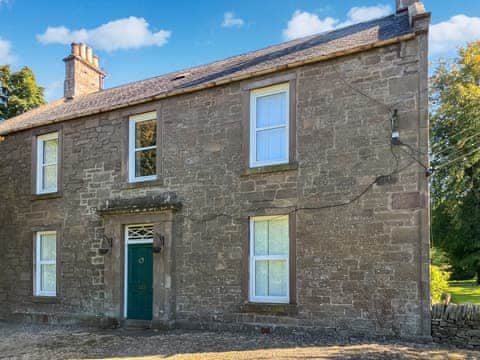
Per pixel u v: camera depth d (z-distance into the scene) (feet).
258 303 30.48
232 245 32.19
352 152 28.73
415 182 26.55
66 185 41.16
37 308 41.42
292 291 29.43
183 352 25.36
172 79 42.91
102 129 39.81
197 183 34.32
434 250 76.89
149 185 36.40
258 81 32.68
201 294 32.96
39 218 42.45
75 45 53.16
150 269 35.91
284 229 31.07
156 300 34.37
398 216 26.73
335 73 29.94
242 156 32.58
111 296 36.88
